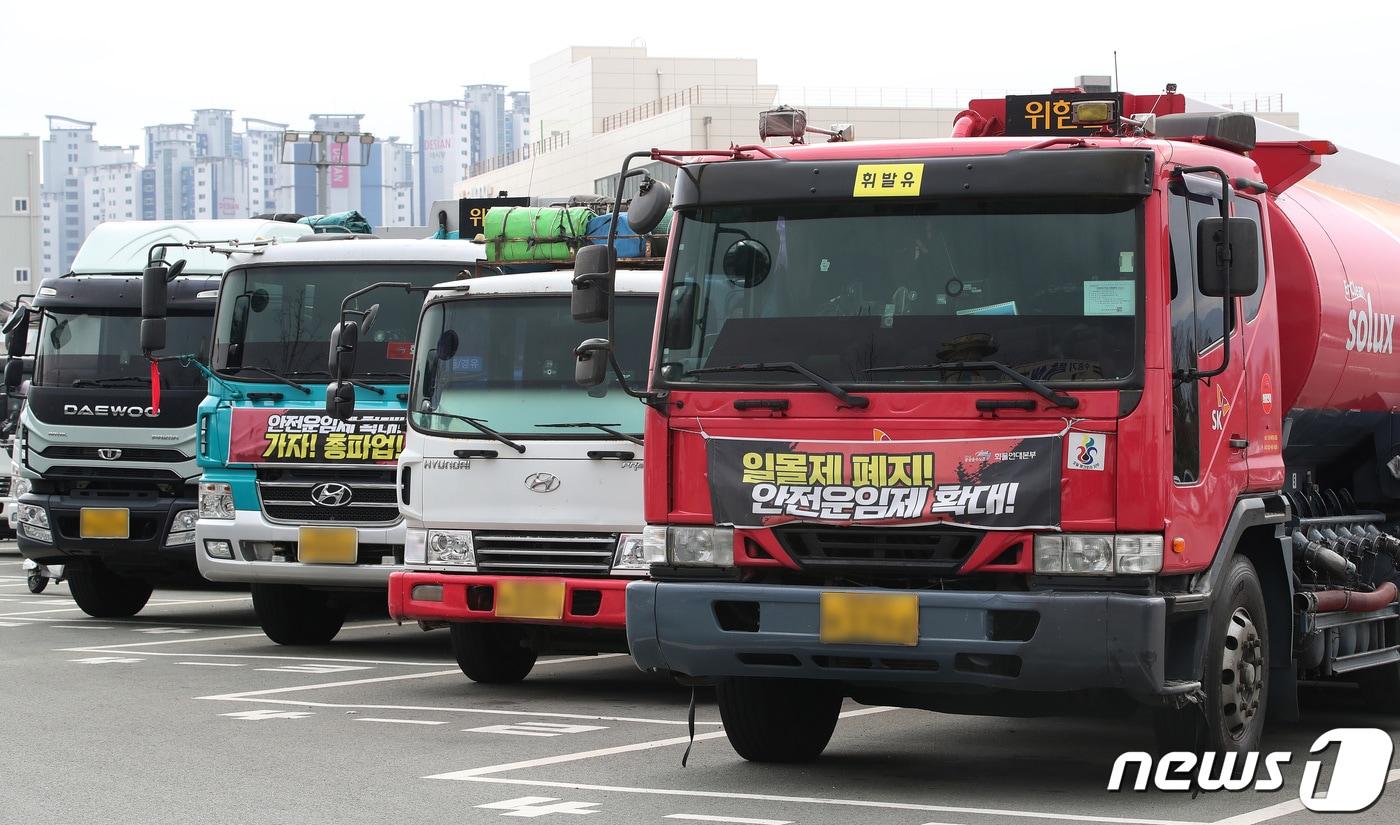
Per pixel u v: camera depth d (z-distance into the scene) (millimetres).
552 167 108750
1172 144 14109
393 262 24078
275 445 23797
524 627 20438
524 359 20375
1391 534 18938
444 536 20297
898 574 13445
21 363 30438
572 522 19781
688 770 15289
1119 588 13000
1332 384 17109
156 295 25422
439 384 20625
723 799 13844
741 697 15422
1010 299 13383
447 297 20766
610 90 120688
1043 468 13062
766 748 15641
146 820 12914
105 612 29891
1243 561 15070
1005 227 13508
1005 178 13469
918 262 13633
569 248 23234
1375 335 17844
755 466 13695
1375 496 18859
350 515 23594
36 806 13445
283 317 24234
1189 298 13844
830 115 87250
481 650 21094
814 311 13781
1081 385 13078
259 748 16250
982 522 13141
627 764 15578
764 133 15336
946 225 13633
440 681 21688
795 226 13961
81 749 16125
